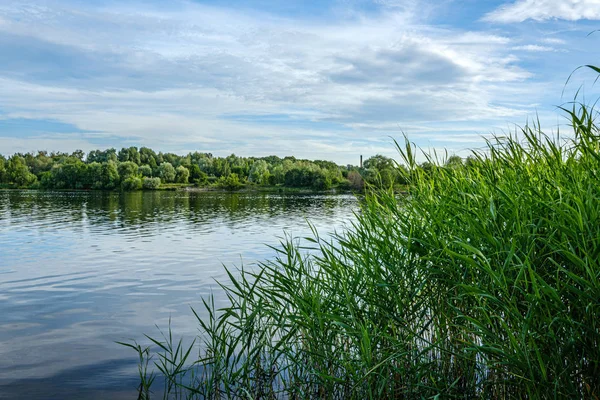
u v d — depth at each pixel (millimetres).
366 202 4191
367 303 3369
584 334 2365
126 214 29672
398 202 4008
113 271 10547
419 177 4078
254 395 3527
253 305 3672
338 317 3133
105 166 97125
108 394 4055
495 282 2582
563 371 2281
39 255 12883
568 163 3086
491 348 2438
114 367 4750
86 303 7676
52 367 4809
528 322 2330
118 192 82688
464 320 3137
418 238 3387
